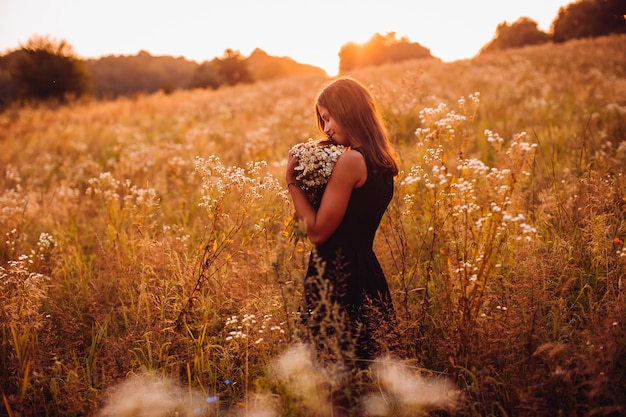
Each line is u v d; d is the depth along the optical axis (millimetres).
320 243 2301
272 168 6203
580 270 3084
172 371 2705
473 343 2445
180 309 3059
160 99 22219
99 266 4070
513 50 28109
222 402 2656
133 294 3467
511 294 2814
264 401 2125
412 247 3711
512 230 3143
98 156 10031
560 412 2096
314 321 2311
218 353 2873
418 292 3312
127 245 4004
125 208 4777
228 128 11258
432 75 17797
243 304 3125
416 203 4246
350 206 2293
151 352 2881
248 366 2758
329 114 2385
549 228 3793
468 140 3428
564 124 7887
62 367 2854
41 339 2916
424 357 2693
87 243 4875
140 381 2527
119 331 3275
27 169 8539
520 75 15969
